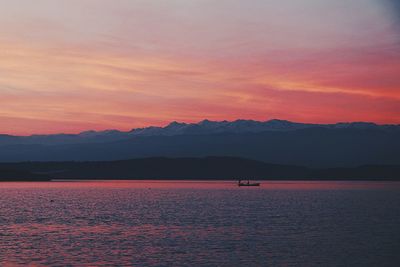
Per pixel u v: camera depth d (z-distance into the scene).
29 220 89.81
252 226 79.56
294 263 49.97
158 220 89.69
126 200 157.12
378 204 136.38
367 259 51.72
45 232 72.56
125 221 88.06
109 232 72.50
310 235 68.69
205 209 116.62
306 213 104.75
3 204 134.25
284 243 61.47
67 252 55.66
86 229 76.19
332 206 127.75
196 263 50.06
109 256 53.41
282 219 91.12
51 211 110.44
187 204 136.00
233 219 91.25
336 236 67.50
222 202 145.88
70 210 113.50
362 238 65.62
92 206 127.50
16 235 69.19
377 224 82.56
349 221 87.38
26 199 160.75
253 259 51.78
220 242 62.31
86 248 58.16
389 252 55.44
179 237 66.81
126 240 64.19
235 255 53.81
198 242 62.34
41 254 54.53
